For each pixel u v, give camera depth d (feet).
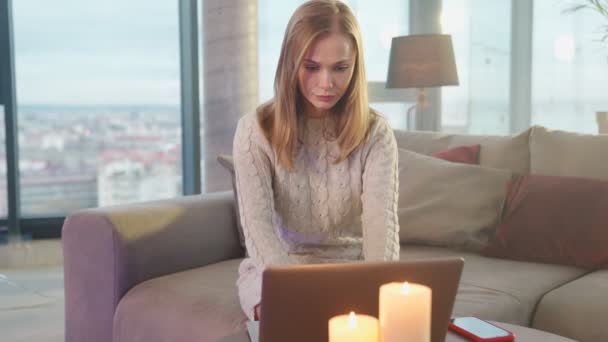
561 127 16.43
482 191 7.38
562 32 16.17
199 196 7.30
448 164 7.66
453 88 15.99
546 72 16.40
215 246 7.04
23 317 9.36
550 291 5.97
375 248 5.12
